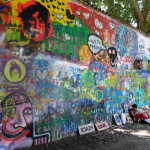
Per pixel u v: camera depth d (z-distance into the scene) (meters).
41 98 4.55
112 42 6.72
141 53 8.38
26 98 4.26
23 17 4.21
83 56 5.62
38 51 4.49
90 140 4.92
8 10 3.97
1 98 3.83
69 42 5.22
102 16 6.31
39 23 4.52
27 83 4.28
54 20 4.86
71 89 5.27
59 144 4.55
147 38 8.85
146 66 8.76
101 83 6.26
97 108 6.09
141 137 5.33
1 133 3.83
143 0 10.87
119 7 13.22
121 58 7.15
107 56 6.51
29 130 4.30
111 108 6.65
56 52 4.89
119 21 7.03
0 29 3.84
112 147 4.47
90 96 5.86
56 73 4.89
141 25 10.55
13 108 4.02
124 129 6.14
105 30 6.42
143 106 8.45
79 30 5.52
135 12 11.27
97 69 6.11
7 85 3.93
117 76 6.95
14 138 4.03
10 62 3.98
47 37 4.68
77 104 5.44
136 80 8.04
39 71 4.51
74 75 5.36
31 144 4.33
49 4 4.76
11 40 4.00
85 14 5.72
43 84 4.59
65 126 5.10
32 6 4.39
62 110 5.03
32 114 4.36
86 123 5.70
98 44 6.14
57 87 4.91
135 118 7.23
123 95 7.25
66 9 5.16
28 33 4.30
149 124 6.97
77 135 5.32
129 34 7.59
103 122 6.24
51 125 4.75
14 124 4.04
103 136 5.30
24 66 4.22
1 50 3.85
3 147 3.85
